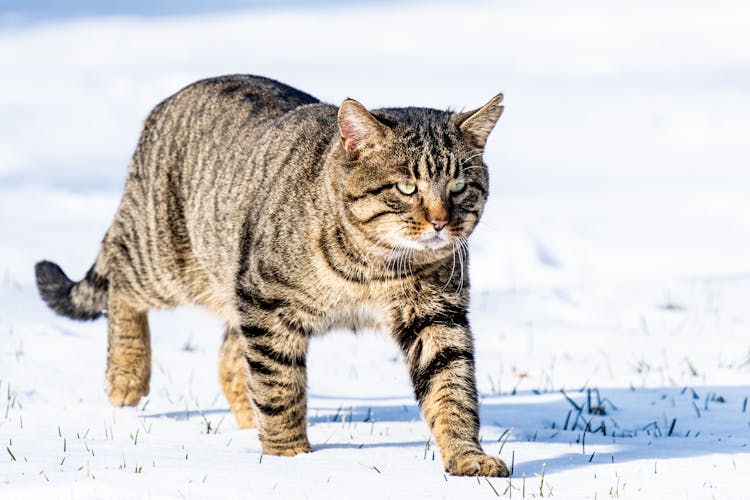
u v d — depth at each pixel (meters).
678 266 24.55
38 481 7.57
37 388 12.12
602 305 19.11
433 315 9.25
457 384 9.06
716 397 12.69
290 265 9.26
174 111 11.54
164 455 8.68
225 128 10.84
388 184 8.99
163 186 11.25
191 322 16.92
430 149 9.03
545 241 26.48
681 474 8.52
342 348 15.79
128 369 11.61
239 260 9.83
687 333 17.06
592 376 14.16
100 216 27.30
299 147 9.77
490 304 18.89
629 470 8.64
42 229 24.41
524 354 15.60
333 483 7.86
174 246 11.20
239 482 7.70
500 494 7.73
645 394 12.93
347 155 9.15
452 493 7.70
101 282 12.30
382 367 14.68
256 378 9.45
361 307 9.55
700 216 31.27
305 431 9.59
